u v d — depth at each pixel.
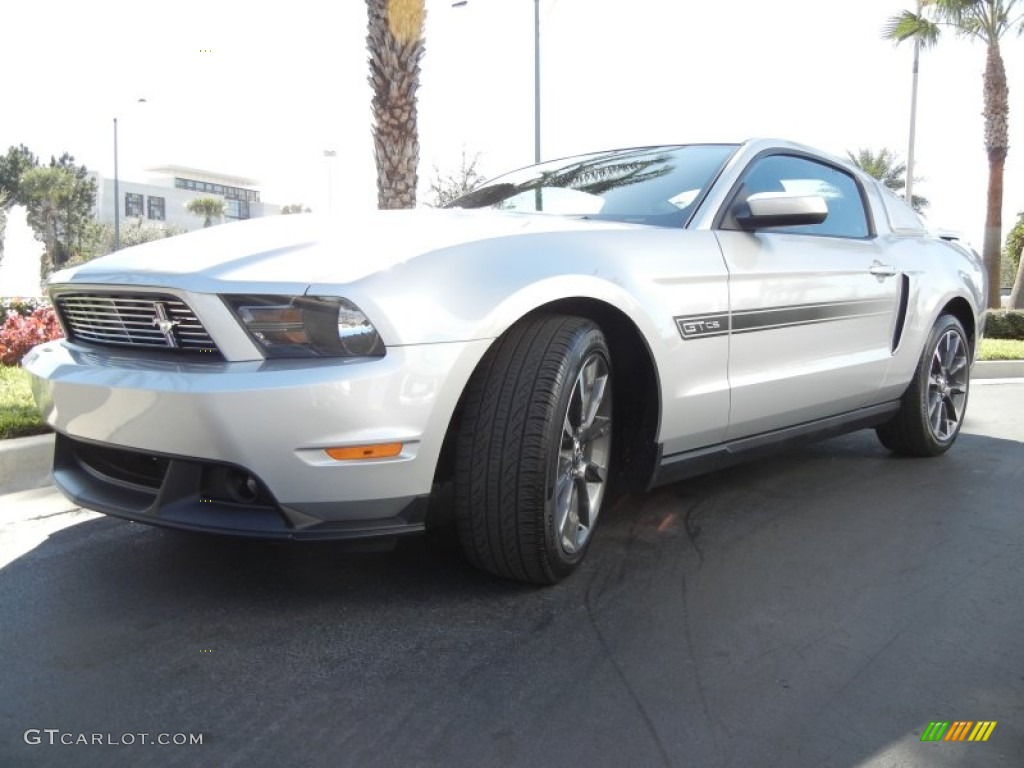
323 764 1.79
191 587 2.70
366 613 2.53
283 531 2.31
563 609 2.58
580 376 2.63
